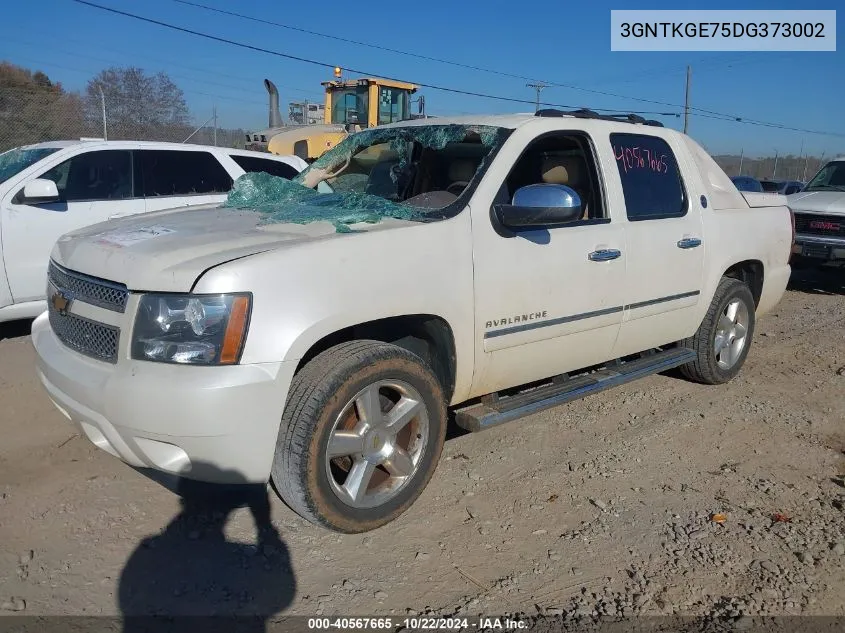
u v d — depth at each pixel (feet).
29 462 13.02
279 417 9.78
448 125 14.49
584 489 12.83
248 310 9.50
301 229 11.12
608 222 14.23
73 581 9.76
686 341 17.67
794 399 17.87
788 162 166.91
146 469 11.37
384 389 11.43
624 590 9.95
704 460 14.20
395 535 11.18
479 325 12.08
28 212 21.31
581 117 14.58
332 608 9.43
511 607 9.53
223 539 10.87
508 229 12.44
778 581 10.18
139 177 24.39
